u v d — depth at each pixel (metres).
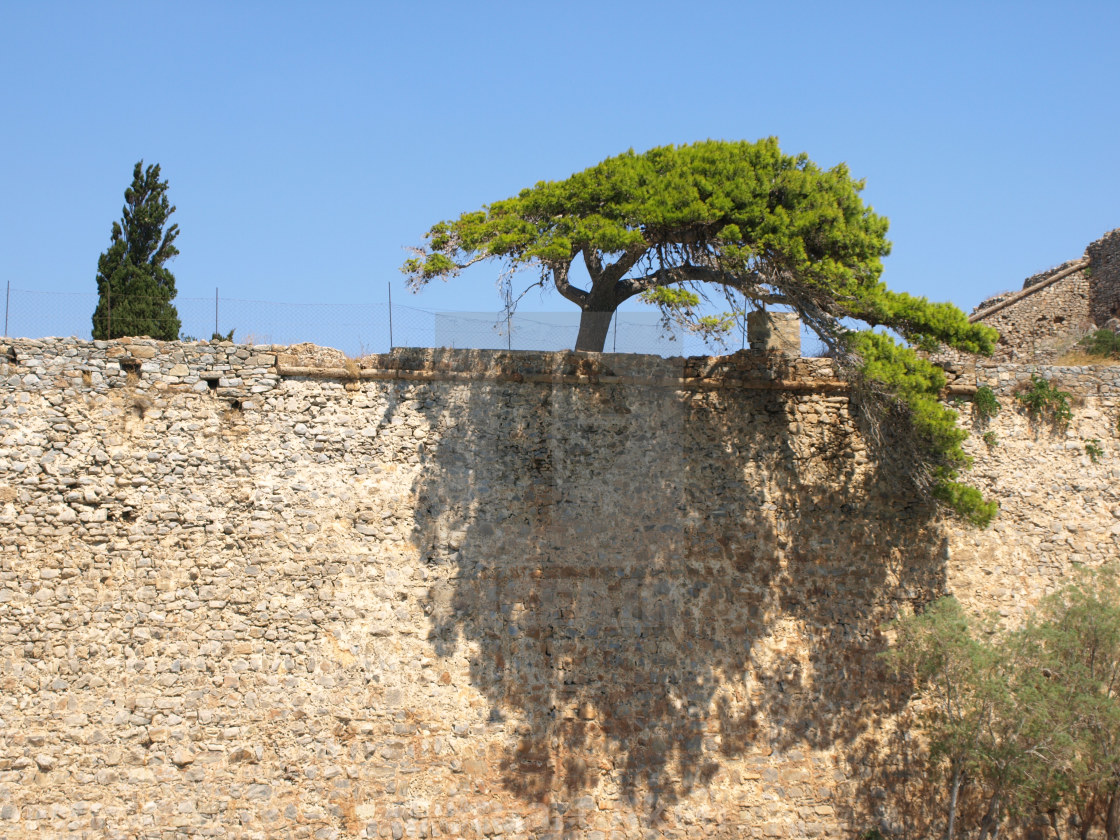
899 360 16.06
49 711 14.83
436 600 15.94
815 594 17.11
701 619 16.67
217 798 14.98
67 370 15.62
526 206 16.28
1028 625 16.33
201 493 15.64
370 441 16.22
